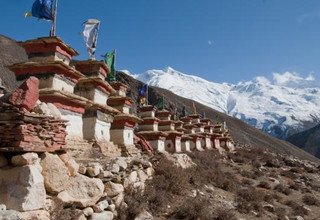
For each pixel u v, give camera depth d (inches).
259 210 668.1
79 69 583.2
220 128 1670.8
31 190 293.9
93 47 591.8
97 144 518.0
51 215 320.8
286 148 4618.6
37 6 468.1
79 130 498.6
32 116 314.0
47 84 447.2
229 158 1299.2
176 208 512.1
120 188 437.7
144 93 1035.9
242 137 3905.0
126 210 428.1
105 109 557.3
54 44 462.0
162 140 925.2
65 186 344.5
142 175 523.5
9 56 2407.7
